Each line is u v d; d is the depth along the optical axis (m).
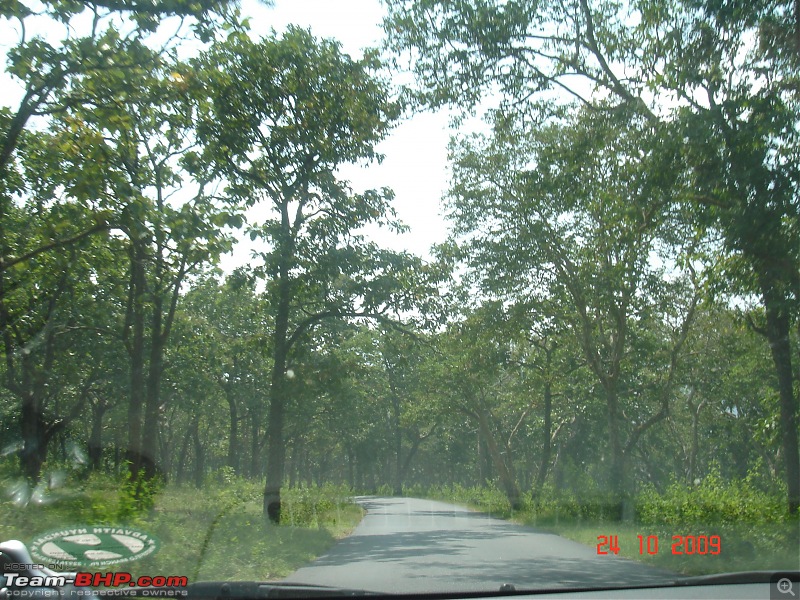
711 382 32.62
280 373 22.64
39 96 14.40
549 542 16.38
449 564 11.15
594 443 42.06
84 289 25.55
